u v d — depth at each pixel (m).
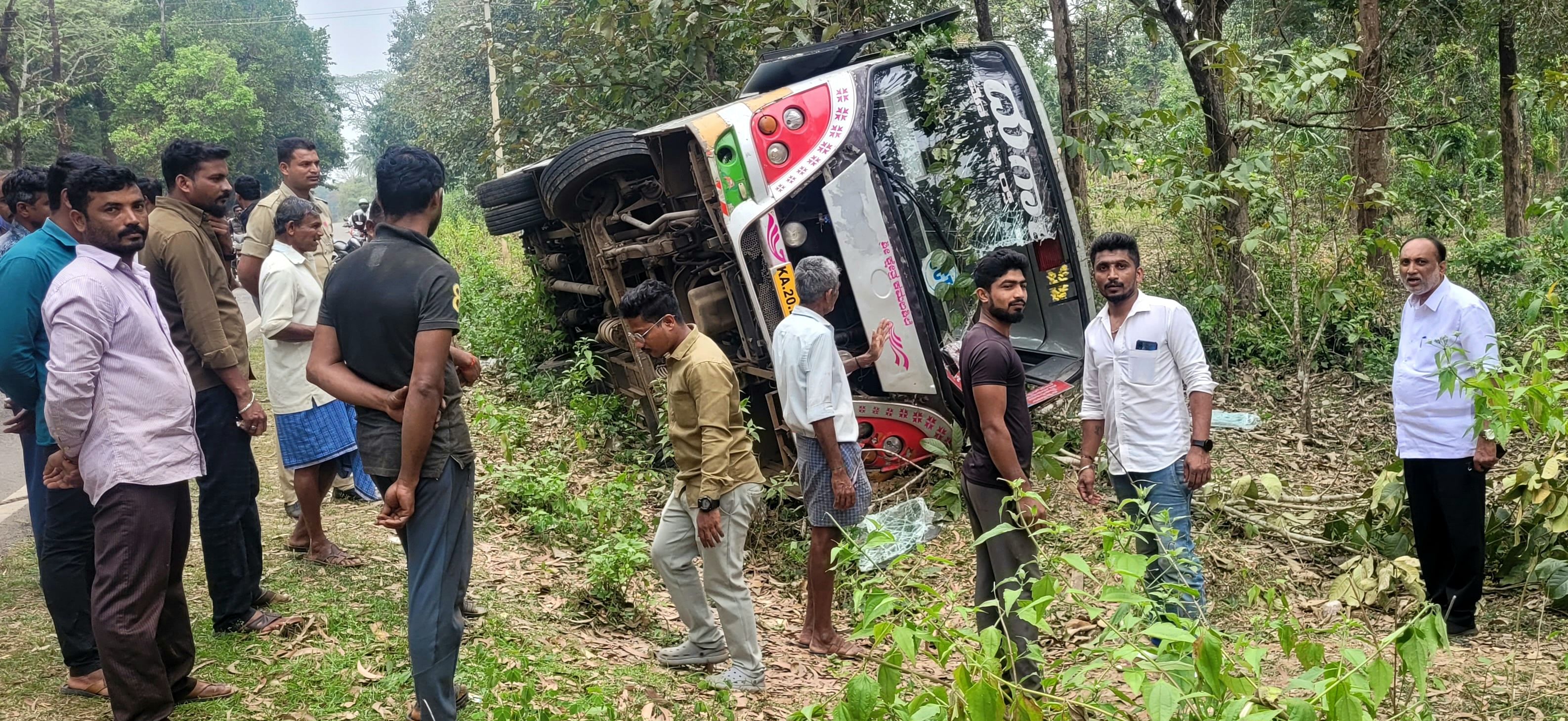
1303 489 6.42
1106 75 20.38
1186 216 10.16
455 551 3.49
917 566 5.77
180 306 4.15
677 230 7.10
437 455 3.41
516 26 12.96
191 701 3.79
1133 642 2.64
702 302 7.02
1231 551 5.89
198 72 47.06
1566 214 7.56
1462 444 4.78
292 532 5.75
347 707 3.83
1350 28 12.23
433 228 3.51
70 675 3.85
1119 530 3.28
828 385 4.73
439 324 3.29
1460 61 13.01
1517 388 4.28
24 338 3.49
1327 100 8.84
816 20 9.23
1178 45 10.44
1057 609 5.13
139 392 3.37
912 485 6.96
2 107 39.16
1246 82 7.79
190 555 5.32
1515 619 5.03
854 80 6.79
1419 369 4.90
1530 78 10.71
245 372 4.27
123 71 47.25
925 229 7.01
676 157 7.13
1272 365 9.73
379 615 4.64
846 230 6.57
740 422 4.48
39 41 37.38
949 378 6.83
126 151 45.56
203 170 4.23
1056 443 6.02
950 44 7.20
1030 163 7.18
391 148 3.43
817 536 4.89
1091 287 7.32
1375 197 9.34
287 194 5.94
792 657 4.92
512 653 4.38
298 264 5.32
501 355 10.62
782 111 6.57
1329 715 2.38
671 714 4.11
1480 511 4.83
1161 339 4.62
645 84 10.24
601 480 7.34
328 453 5.21
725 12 9.54
